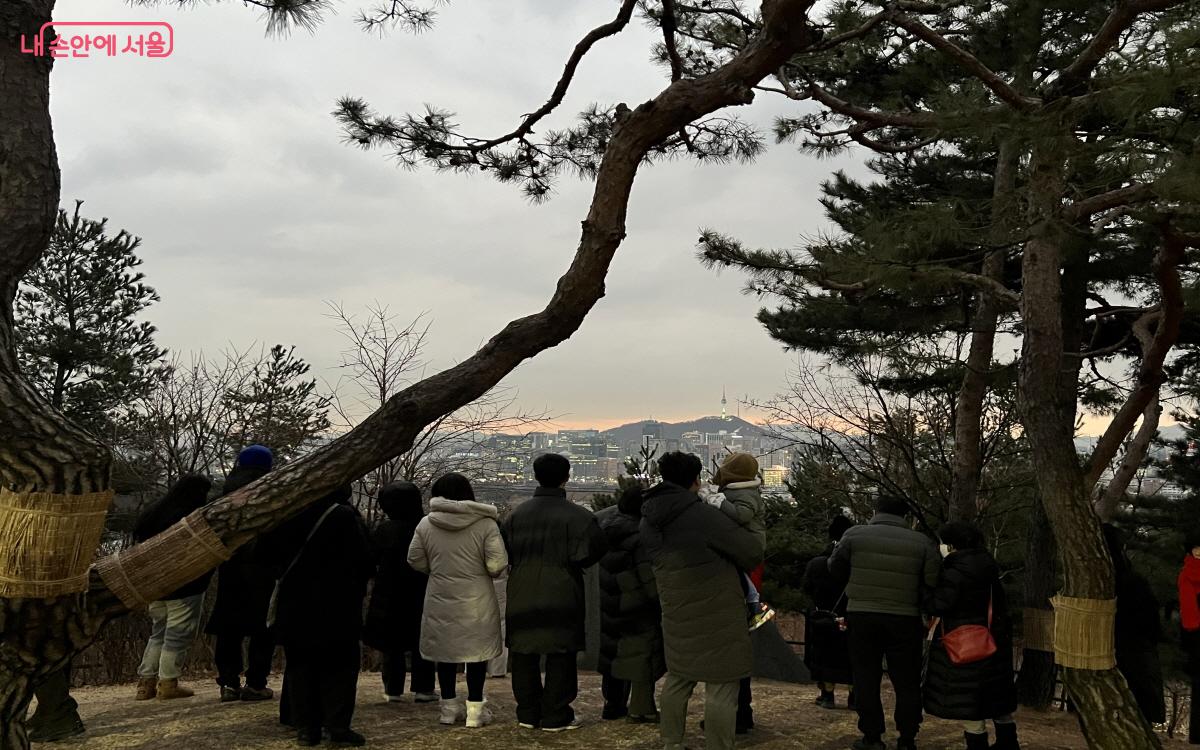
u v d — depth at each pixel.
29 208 2.18
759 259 6.77
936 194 10.22
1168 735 7.02
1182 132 3.75
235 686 5.53
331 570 4.44
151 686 5.66
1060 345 4.81
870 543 4.92
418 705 5.66
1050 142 3.80
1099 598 4.28
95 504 2.07
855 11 6.58
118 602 2.13
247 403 14.80
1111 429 5.43
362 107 5.93
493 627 5.09
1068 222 4.25
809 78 6.36
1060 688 8.76
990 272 8.49
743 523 4.53
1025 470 11.73
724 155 5.99
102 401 15.91
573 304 2.53
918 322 9.85
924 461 12.31
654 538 4.31
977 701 4.71
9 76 2.20
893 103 7.47
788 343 11.33
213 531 2.19
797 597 13.61
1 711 2.01
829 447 12.51
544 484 5.17
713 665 4.11
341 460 2.27
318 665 4.46
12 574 1.99
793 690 6.98
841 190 10.82
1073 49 6.90
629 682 5.51
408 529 5.59
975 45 6.82
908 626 4.82
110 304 17.88
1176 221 4.00
